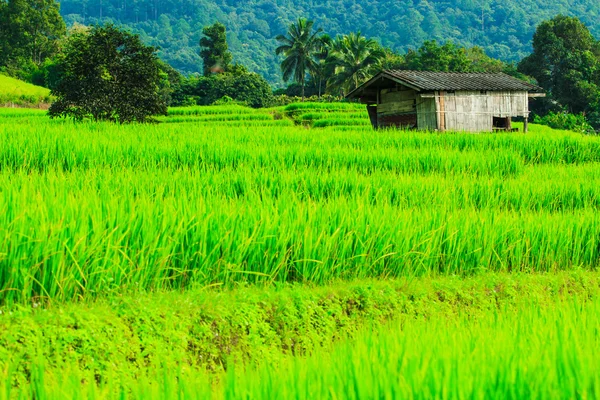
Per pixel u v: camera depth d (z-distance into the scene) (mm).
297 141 23781
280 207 11133
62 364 6578
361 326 8625
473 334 6074
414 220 11664
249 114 55438
